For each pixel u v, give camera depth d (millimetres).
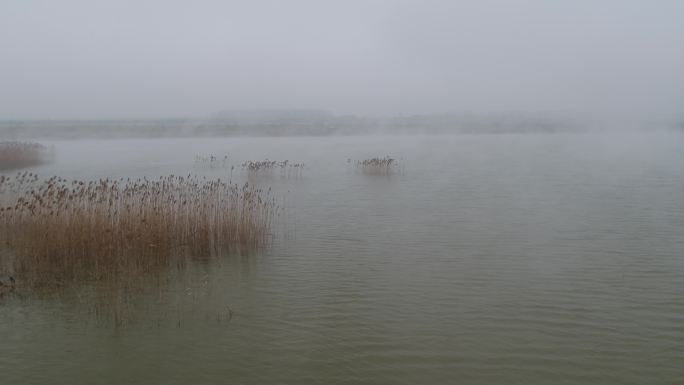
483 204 21781
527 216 19281
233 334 9430
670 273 12625
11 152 35625
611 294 11273
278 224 18000
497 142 60250
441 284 11969
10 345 8969
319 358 8539
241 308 10609
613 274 12578
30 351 8766
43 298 11055
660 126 95625
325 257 14109
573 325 9727
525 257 14055
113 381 7852
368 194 24375
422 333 9430
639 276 12422
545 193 24406
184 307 10648
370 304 10789
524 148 50781
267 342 9125
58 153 46688
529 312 10336
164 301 10961
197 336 9352
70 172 31703
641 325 9719
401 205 21625
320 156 43969
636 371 8102
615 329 9555
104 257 12969
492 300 10977
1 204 17375
